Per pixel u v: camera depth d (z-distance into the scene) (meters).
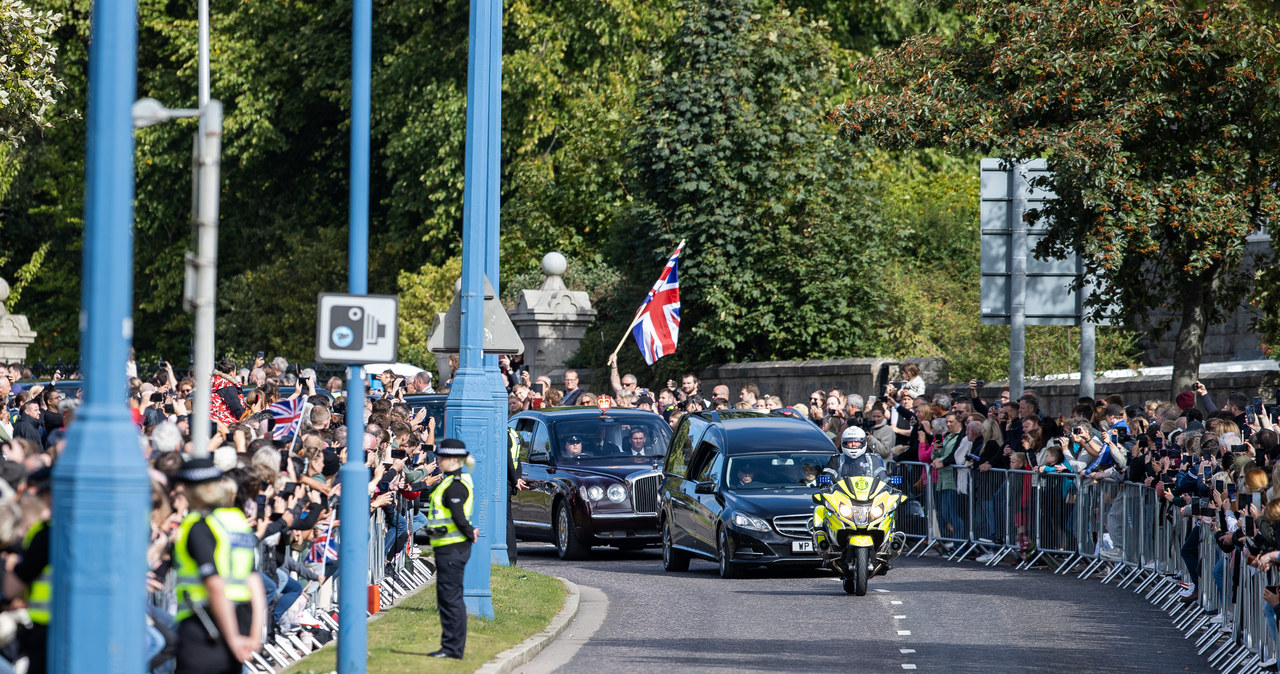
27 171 150.25
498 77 52.44
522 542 77.94
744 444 60.38
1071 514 57.00
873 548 51.59
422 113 125.44
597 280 109.81
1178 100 58.81
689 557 61.47
